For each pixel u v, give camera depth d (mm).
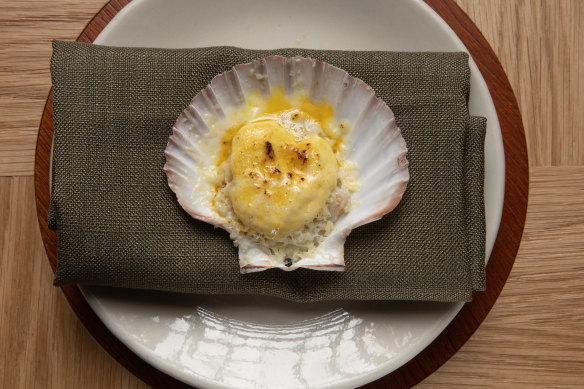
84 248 331
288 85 343
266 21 371
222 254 336
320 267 327
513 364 382
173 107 341
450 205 337
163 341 346
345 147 344
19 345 379
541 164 391
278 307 355
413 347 345
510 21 393
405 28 366
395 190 336
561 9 393
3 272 382
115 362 380
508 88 370
